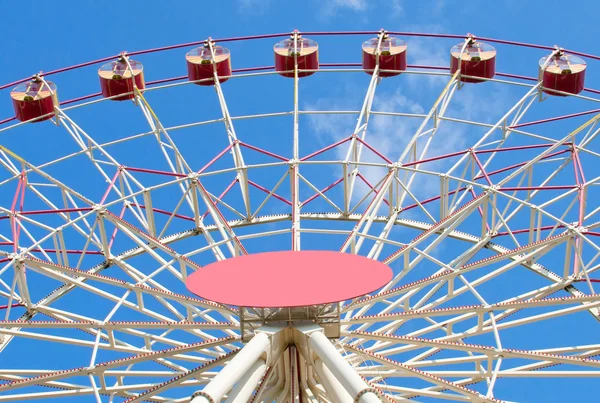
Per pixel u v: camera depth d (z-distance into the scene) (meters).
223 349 26.02
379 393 18.52
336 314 22.28
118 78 31.27
